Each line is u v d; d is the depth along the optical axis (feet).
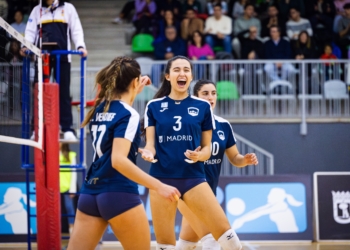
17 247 38.14
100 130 16.78
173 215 20.80
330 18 63.57
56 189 26.40
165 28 61.41
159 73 56.18
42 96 26.58
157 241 21.03
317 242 40.27
